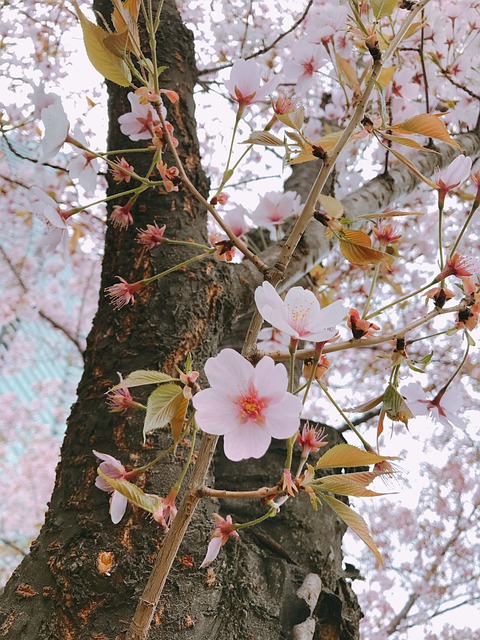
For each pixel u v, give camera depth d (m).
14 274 1.83
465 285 0.35
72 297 2.04
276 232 0.74
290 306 0.31
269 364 0.29
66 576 0.42
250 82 0.38
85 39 0.33
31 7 1.33
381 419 0.34
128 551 0.43
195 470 0.30
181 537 0.29
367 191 0.86
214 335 0.55
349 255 0.34
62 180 1.31
